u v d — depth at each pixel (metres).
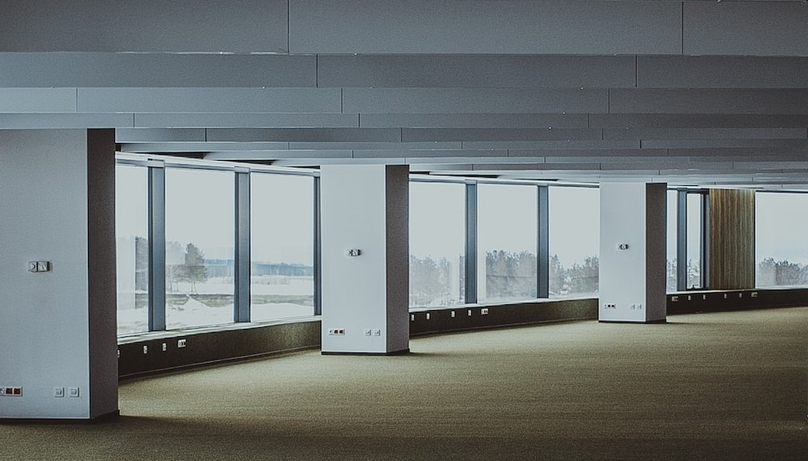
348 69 7.24
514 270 22.52
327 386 13.18
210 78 7.21
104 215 11.12
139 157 14.78
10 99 8.52
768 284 27.08
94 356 10.79
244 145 12.78
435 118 9.67
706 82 7.27
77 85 7.18
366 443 9.40
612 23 5.79
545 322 22.45
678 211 25.66
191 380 13.91
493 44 5.77
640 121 9.77
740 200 26.48
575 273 23.52
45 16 5.71
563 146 12.32
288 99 8.48
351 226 16.72
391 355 16.64
